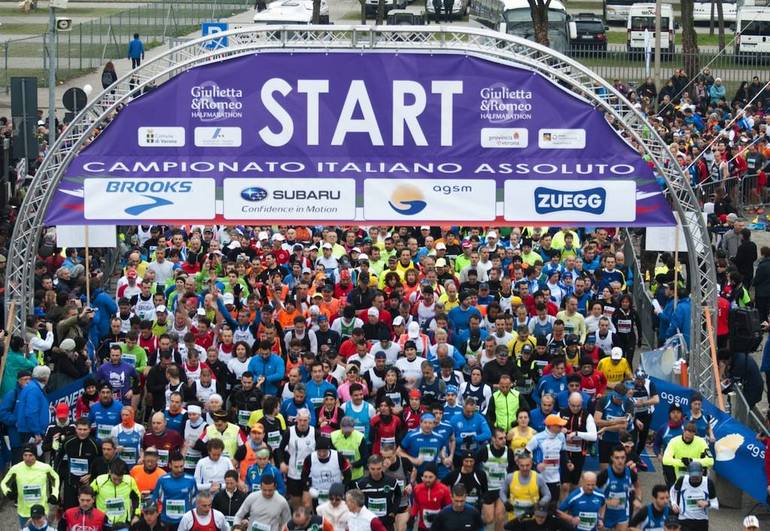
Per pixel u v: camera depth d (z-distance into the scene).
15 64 65.44
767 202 49.66
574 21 72.94
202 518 21.45
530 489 22.77
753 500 26.58
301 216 28.88
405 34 29.09
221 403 24.27
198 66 28.56
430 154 28.73
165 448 24.16
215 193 28.86
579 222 28.88
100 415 24.97
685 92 60.91
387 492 22.45
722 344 30.95
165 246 34.22
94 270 34.72
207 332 29.22
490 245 35.31
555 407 26.41
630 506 23.05
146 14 73.38
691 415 25.67
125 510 22.28
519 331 28.31
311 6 73.56
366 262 31.62
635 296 37.75
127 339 27.98
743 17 76.81
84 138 28.39
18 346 26.80
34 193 28.58
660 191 28.75
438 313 28.28
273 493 21.77
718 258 33.59
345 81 28.56
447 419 24.64
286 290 31.02
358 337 27.53
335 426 24.98
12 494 22.88
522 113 28.61
